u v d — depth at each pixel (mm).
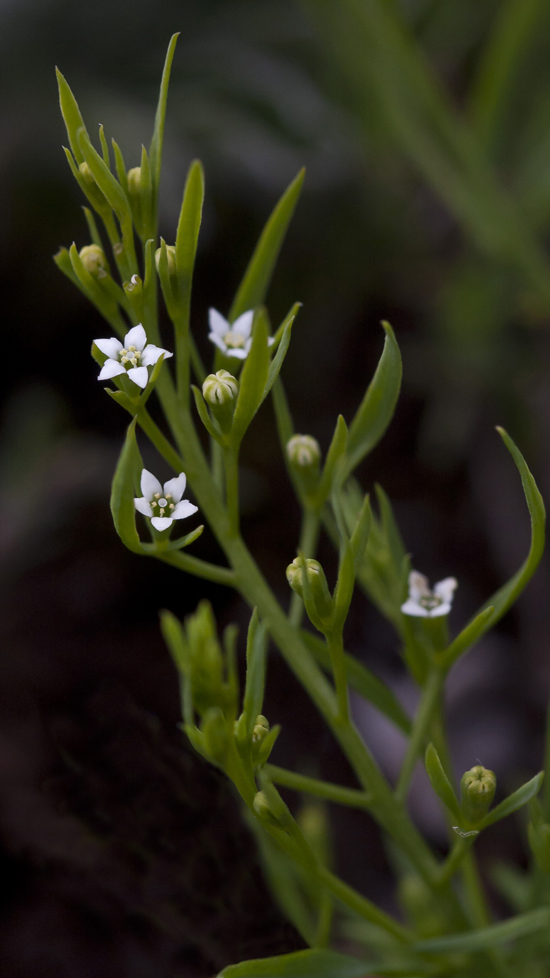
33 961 270
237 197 475
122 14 535
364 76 441
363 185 510
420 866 228
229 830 243
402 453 512
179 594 464
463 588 467
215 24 540
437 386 485
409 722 233
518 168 461
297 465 227
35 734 325
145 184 218
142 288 215
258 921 241
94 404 502
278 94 507
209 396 215
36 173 474
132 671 416
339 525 216
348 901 223
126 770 245
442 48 523
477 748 410
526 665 431
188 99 494
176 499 216
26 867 286
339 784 394
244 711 209
